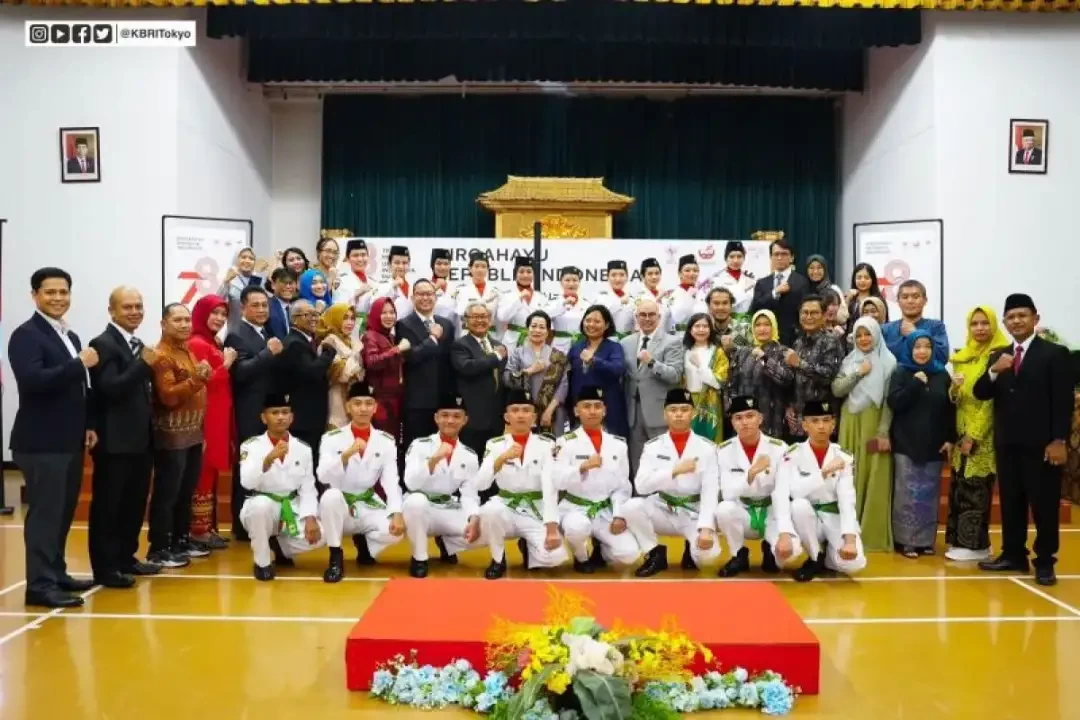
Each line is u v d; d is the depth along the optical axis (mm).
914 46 9555
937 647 4621
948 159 9195
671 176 11688
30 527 5246
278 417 5875
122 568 5875
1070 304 9305
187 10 9172
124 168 8922
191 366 6020
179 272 8664
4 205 9000
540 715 3377
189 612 5164
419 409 6941
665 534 6168
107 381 5422
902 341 6793
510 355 7246
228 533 7223
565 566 6254
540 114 11672
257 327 6898
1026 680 4180
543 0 8719
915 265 9031
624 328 7621
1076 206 9297
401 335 7051
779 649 3986
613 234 11656
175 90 8906
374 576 5984
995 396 6082
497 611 4398
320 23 8930
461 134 11641
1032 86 9234
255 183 11188
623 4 8875
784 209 11758
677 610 4430
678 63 10359
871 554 6684
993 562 6211
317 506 6043
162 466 6059
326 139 11672
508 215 10797
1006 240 9250
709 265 9945
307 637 4742
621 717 3303
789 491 5922
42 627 4887
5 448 9250
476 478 5930
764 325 6969
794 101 11727
